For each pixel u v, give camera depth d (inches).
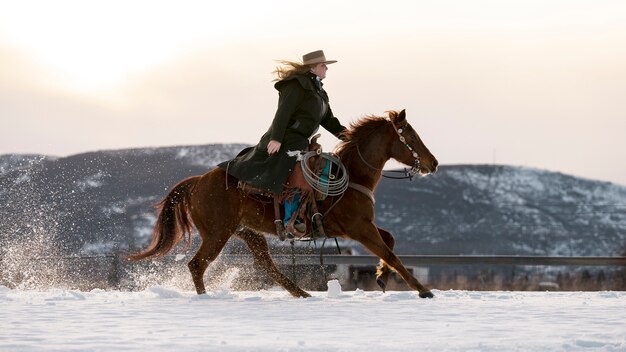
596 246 4288.9
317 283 777.6
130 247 724.0
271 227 471.2
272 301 434.9
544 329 300.5
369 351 245.3
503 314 357.7
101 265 703.7
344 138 480.1
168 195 497.7
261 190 462.9
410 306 397.4
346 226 464.8
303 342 259.9
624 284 1115.9
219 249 478.9
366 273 1071.6
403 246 4244.6
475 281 1136.2
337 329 303.1
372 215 470.3
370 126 478.3
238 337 279.9
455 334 286.7
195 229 497.0
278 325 316.2
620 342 257.1
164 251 496.7
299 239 470.9
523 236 4414.4
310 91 466.6
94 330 299.0
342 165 465.7
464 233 4389.8
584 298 471.8
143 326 312.5
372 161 473.1
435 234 4379.9
